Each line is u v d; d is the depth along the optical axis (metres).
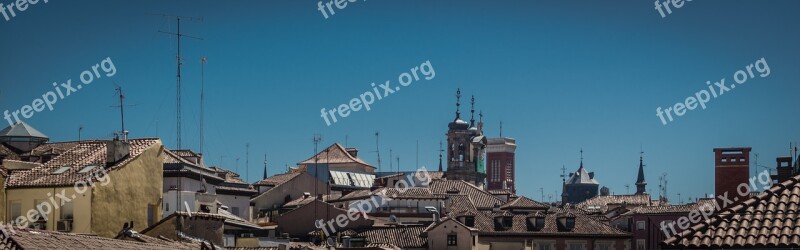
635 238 147.75
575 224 142.25
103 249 48.28
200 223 73.44
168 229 71.75
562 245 140.12
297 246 85.50
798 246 37.81
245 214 121.50
